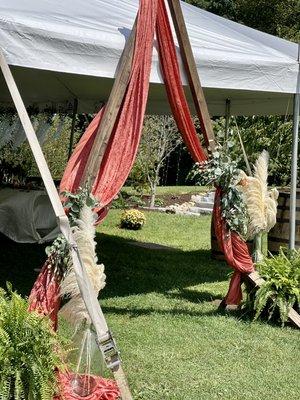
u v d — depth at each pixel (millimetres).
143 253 8195
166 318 5020
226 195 4969
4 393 2688
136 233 10109
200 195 14805
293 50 6551
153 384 3658
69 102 9273
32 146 3350
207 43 5176
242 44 5605
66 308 3346
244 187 5043
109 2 5758
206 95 7336
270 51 5664
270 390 3697
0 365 2711
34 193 7488
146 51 4141
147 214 12320
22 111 3416
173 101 4672
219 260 7879
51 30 3945
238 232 5047
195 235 10180
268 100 7566
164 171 19531
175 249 8727
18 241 7516
